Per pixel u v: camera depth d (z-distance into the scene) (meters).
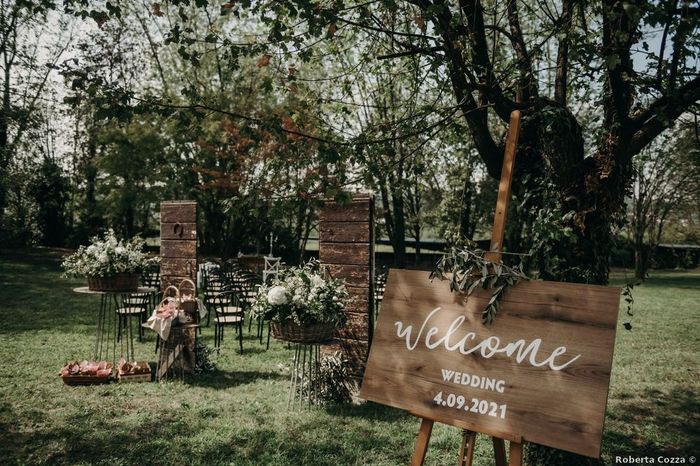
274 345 8.69
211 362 7.21
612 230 3.85
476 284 2.70
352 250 5.89
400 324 2.91
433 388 2.69
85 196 27.58
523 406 2.43
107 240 6.68
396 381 2.80
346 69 5.13
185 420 4.96
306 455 4.21
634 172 3.96
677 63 3.32
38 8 3.31
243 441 4.51
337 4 3.42
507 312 2.62
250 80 19.20
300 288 5.21
